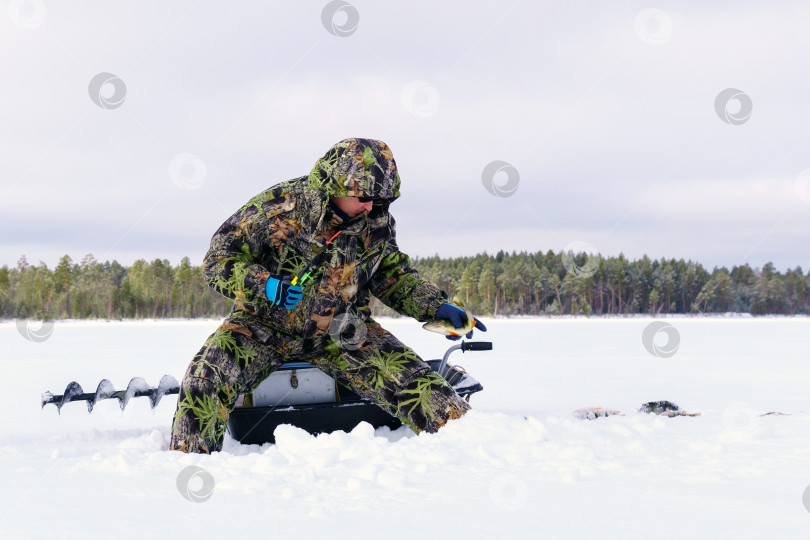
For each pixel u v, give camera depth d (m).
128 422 4.03
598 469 2.11
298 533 1.47
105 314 55.94
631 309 76.69
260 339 2.76
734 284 81.81
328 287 2.77
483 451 2.26
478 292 67.75
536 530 1.48
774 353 11.45
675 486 1.89
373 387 2.83
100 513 1.65
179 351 12.13
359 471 2.01
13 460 2.38
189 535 1.47
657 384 5.98
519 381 6.32
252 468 2.11
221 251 2.66
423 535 1.45
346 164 2.63
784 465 2.15
